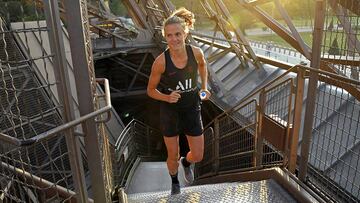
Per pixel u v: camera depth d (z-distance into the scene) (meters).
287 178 3.14
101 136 2.85
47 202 2.42
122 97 14.54
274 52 13.25
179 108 2.89
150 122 15.25
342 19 2.87
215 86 9.86
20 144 1.72
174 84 2.77
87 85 2.17
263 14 8.56
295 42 7.90
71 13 2.01
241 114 6.95
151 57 13.62
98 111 2.16
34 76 4.43
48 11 1.86
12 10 1.89
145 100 14.95
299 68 3.23
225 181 4.80
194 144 3.05
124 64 13.20
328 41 2.90
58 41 1.94
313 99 3.04
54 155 4.92
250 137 5.98
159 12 11.59
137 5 11.85
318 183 3.17
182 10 2.79
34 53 6.30
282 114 4.79
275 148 4.15
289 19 7.77
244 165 6.15
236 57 11.59
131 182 6.57
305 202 2.77
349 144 4.25
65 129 1.93
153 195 3.32
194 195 3.11
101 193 2.47
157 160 10.45
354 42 2.99
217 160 6.23
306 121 3.13
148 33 12.00
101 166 2.40
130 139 7.81
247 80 9.76
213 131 7.06
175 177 3.27
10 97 3.38
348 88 3.23
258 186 3.19
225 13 10.31
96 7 12.52
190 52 2.73
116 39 11.75
